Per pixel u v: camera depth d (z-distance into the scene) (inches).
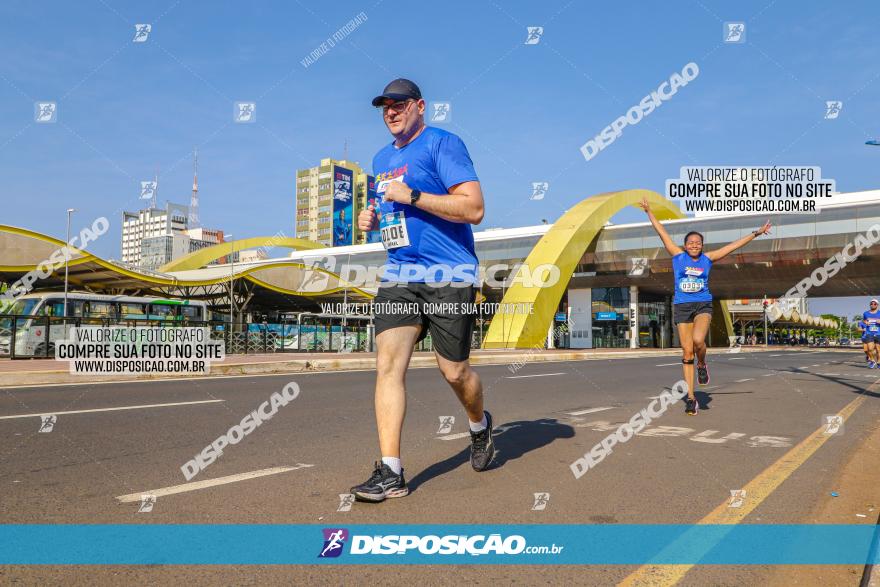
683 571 96.0
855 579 94.0
